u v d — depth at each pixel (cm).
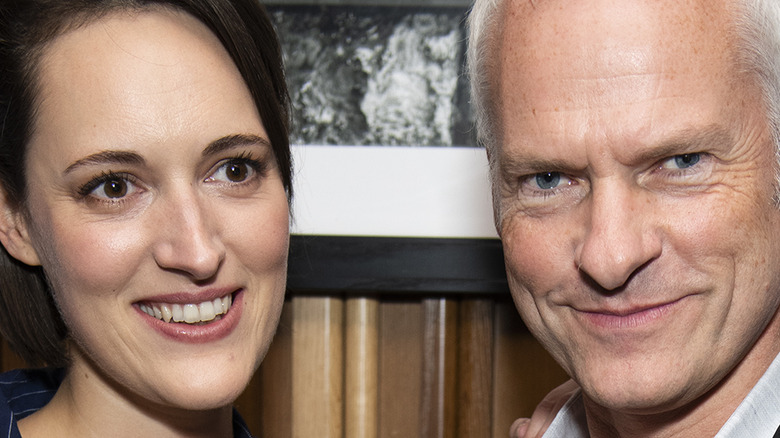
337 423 125
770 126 77
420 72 120
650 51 73
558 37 76
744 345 80
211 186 81
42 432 89
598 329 82
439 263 121
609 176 76
